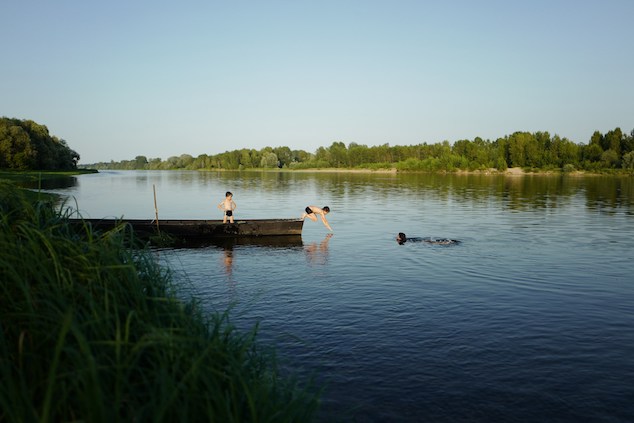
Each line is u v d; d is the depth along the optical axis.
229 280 12.64
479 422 5.76
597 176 94.12
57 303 3.97
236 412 3.51
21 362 3.44
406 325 9.12
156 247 17.84
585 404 6.21
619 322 9.35
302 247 17.89
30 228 4.69
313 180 82.69
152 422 3.23
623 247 17.53
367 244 18.48
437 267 14.23
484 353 7.80
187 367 3.75
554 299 10.94
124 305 4.38
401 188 56.59
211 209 33.47
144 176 119.75
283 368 7.11
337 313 9.83
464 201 38.03
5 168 71.12
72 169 117.69
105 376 3.48
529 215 28.06
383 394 6.39
